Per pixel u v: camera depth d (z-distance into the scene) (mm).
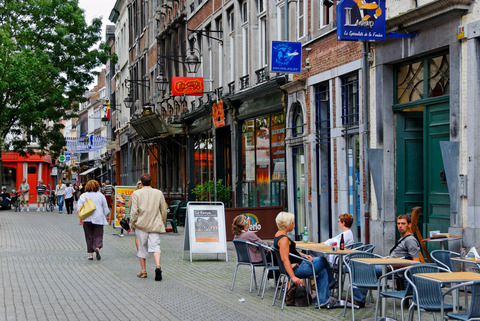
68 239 20375
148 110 33031
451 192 11125
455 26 11414
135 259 15266
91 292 10609
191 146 30453
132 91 46438
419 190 13836
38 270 13195
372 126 14242
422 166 13859
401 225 9477
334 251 9508
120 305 9492
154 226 12211
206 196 25062
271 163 21031
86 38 40281
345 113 16031
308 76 17891
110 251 17031
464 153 11125
